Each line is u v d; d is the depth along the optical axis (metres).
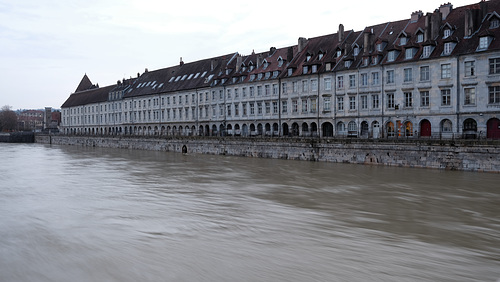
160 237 15.14
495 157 29.61
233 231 15.94
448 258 12.74
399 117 42.81
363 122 46.56
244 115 62.47
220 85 66.50
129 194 24.28
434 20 41.44
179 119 76.81
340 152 40.19
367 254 13.13
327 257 12.86
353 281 10.97
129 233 15.67
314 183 27.89
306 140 43.31
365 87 45.81
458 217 18.03
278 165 39.59
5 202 21.89
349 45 49.72
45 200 22.44
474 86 37.00
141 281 11.12
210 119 69.19
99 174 34.38
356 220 17.66
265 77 59.06
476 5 40.94
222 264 12.30
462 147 31.28
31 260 12.78
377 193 23.88
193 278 11.28
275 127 57.56
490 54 35.91
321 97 50.75
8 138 118.81
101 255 13.16
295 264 12.27
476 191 23.73
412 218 17.92
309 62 52.84
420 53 41.34
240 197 23.14
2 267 12.23
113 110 98.44
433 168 33.16
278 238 14.98
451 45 38.91
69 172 36.03
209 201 22.02
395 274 11.44
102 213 19.09
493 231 15.80
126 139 77.69
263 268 11.97
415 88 41.41
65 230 16.14
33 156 57.03
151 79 90.19
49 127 146.62
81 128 114.38
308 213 19.02
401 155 35.28
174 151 64.62
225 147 54.34
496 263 12.30
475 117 37.00
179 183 28.70
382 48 45.78
